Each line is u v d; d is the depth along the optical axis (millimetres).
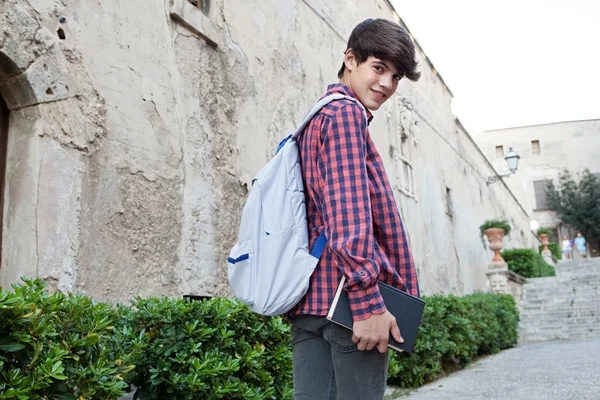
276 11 6035
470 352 7547
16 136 3053
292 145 1634
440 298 6770
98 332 2115
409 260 1543
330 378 1530
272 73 5715
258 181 1613
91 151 3309
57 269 3000
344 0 8211
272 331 3236
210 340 2920
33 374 1764
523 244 25141
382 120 9281
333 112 1515
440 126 13250
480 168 17578
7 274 2938
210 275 4215
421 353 5602
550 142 37000
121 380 2166
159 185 3818
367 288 1359
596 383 4855
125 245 3459
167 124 3990
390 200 1557
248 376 2982
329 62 7363
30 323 1836
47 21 3137
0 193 3031
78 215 3162
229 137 4734
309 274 1475
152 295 3607
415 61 1698
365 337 1361
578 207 34719
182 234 3979
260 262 1526
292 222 1531
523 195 36750
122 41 3678
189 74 4332
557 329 12430
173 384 2615
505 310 10430
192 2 4676
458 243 13320
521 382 5273
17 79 2990
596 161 36125
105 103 3461
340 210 1395
